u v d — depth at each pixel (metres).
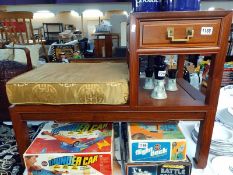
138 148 0.71
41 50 2.49
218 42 0.65
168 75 0.88
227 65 1.78
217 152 0.81
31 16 2.31
